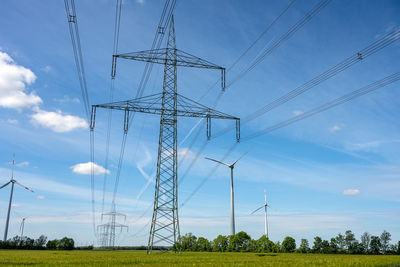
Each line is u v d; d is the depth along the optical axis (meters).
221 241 133.62
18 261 41.66
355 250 131.88
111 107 47.00
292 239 137.00
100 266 32.47
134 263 37.06
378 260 47.28
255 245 127.75
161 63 55.84
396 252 127.06
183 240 137.50
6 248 142.75
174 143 55.44
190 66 49.12
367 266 34.38
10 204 142.00
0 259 47.03
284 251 134.38
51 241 161.62
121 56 45.56
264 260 46.16
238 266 32.56
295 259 51.00
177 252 66.81
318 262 40.56
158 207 54.19
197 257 52.81
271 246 129.88
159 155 55.28
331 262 40.38
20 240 156.62
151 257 51.16
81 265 33.72
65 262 39.28
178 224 53.44
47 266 32.34
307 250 136.00
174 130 55.94
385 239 131.25
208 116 50.25
